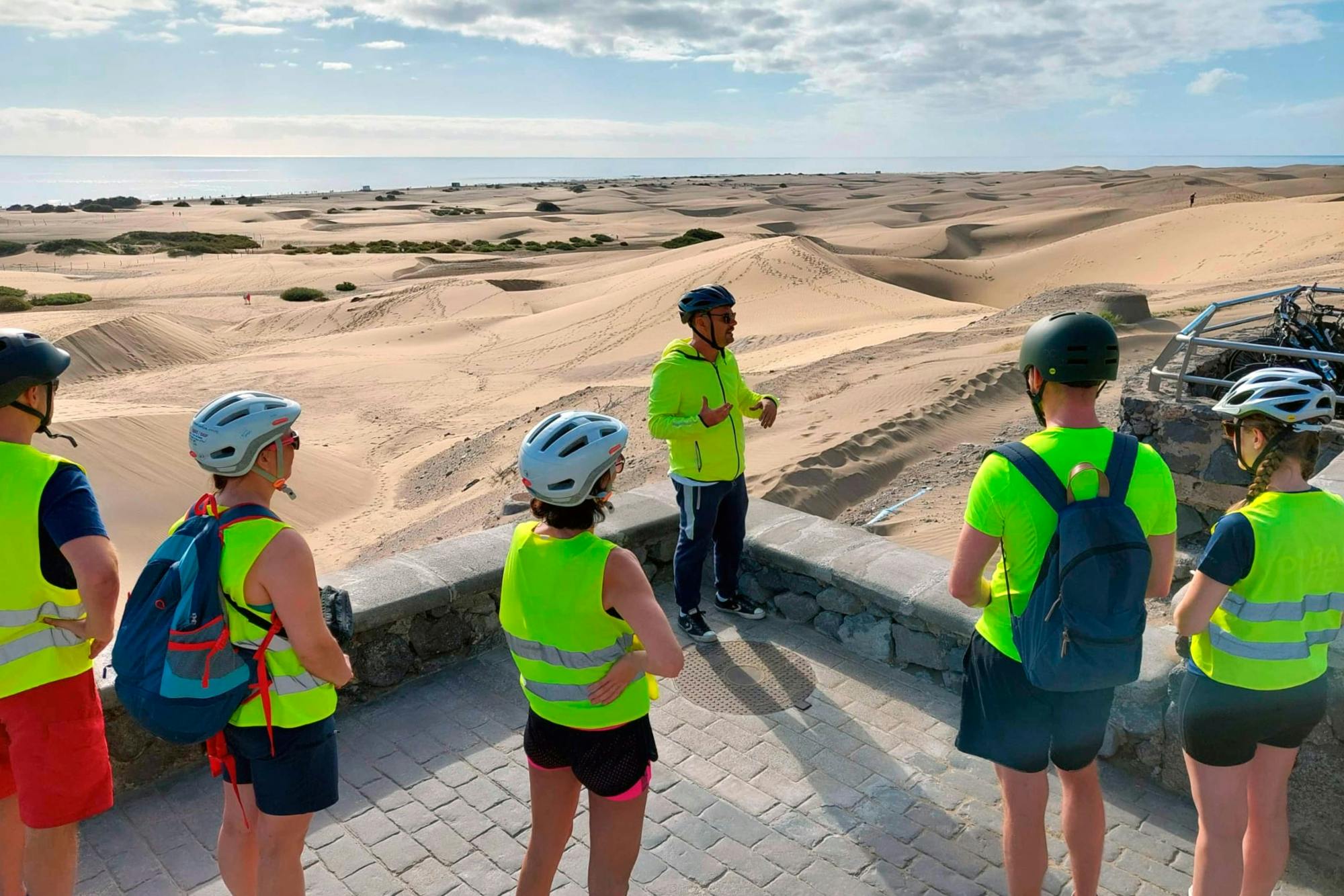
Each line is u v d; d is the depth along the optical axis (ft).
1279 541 9.16
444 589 16.34
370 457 86.33
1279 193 449.89
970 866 12.02
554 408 82.79
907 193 652.89
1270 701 9.48
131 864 12.16
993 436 49.67
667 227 419.13
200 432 8.51
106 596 9.02
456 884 11.74
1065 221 325.83
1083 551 8.36
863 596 16.89
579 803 13.43
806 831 12.70
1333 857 11.81
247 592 8.59
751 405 17.53
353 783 13.75
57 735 9.44
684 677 16.61
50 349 9.23
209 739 8.78
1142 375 26.22
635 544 19.62
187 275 242.58
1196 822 12.75
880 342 96.89
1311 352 20.51
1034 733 9.43
